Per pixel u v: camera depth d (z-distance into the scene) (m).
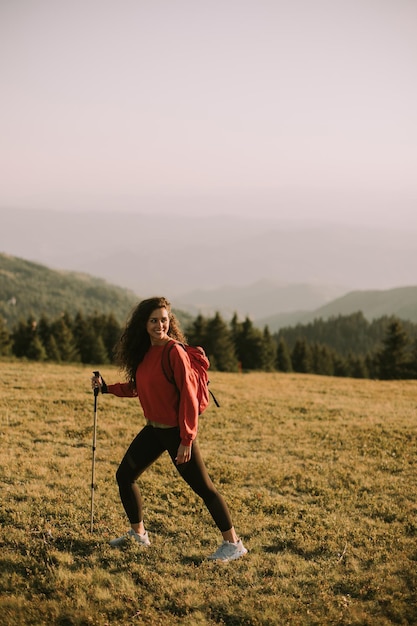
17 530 6.53
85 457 10.20
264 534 6.98
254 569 5.95
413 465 11.12
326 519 7.68
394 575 5.96
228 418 15.64
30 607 5.00
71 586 5.41
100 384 6.36
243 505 8.10
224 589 5.50
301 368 98.38
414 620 5.10
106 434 12.31
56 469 9.25
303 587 5.66
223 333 75.62
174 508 7.77
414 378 72.38
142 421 14.20
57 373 24.39
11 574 5.55
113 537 6.52
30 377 21.33
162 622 4.92
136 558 6.02
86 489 8.23
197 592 5.43
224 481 9.48
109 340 92.25
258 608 5.18
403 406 21.33
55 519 6.96
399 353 74.19
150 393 5.38
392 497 8.94
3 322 76.94
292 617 5.01
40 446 10.80
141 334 5.54
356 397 24.02
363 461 11.41
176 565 5.95
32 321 79.12
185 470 5.61
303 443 13.00
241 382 28.28
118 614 5.05
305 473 10.15
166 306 5.51
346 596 5.50
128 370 5.71
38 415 13.83
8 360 37.50
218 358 74.50
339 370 109.88
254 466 10.48
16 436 11.41
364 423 16.00
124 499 6.02
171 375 5.32
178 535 6.77
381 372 75.50
